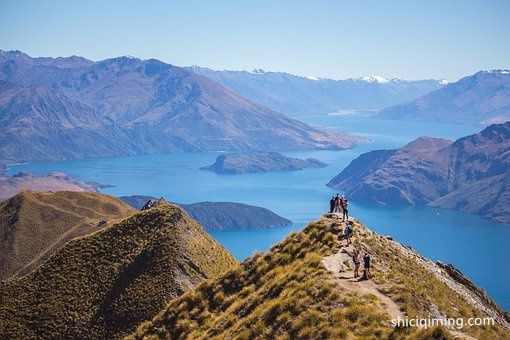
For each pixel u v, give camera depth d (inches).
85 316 3361.2
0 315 3508.9
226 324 1996.8
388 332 1467.8
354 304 1616.6
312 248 2265.0
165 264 3614.7
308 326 1595.7
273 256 2404.0
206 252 4033.0
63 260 3983.8
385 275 1920.5
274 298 1927.9
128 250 3929.6
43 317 3425.2
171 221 4133.9
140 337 2347.4
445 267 2591.0
